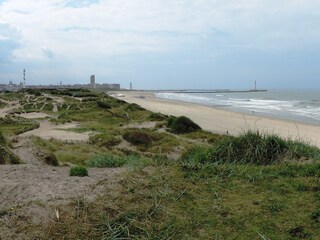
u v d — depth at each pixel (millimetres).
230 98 96750
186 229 4867
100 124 32719
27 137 17656
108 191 5832
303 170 6844
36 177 7125
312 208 5293
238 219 5066
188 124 26641
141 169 6996
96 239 4629
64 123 34000
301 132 28203
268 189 6027
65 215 5059
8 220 4961
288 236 4645
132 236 4684
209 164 7262
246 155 7973
